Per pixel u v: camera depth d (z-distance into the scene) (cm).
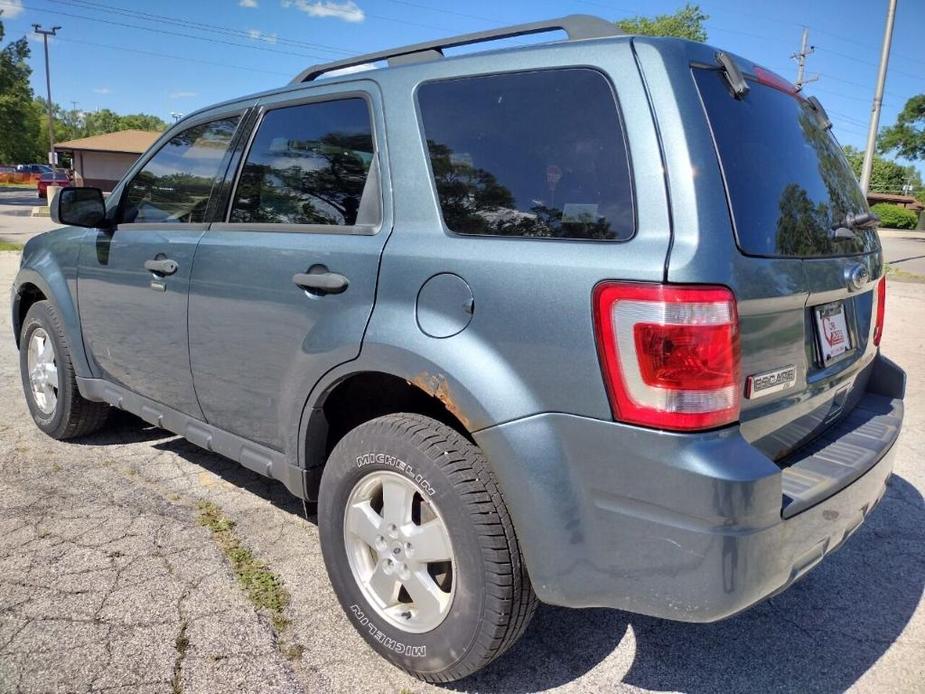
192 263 309
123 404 374
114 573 291
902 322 985
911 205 6588
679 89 197
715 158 196
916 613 289
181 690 228
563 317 196
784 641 270
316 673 240
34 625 256
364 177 256
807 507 202
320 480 272
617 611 286
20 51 5081
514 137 222
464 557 214
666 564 186
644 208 192
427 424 228
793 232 219
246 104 314
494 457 206
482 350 210
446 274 221
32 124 6181
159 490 370
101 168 4822
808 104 276
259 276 276
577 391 194
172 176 343
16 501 351
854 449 241
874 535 354
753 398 201
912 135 3991
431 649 227
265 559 308
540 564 203
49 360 425
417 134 245
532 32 244
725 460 182
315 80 290
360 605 247
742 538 180
